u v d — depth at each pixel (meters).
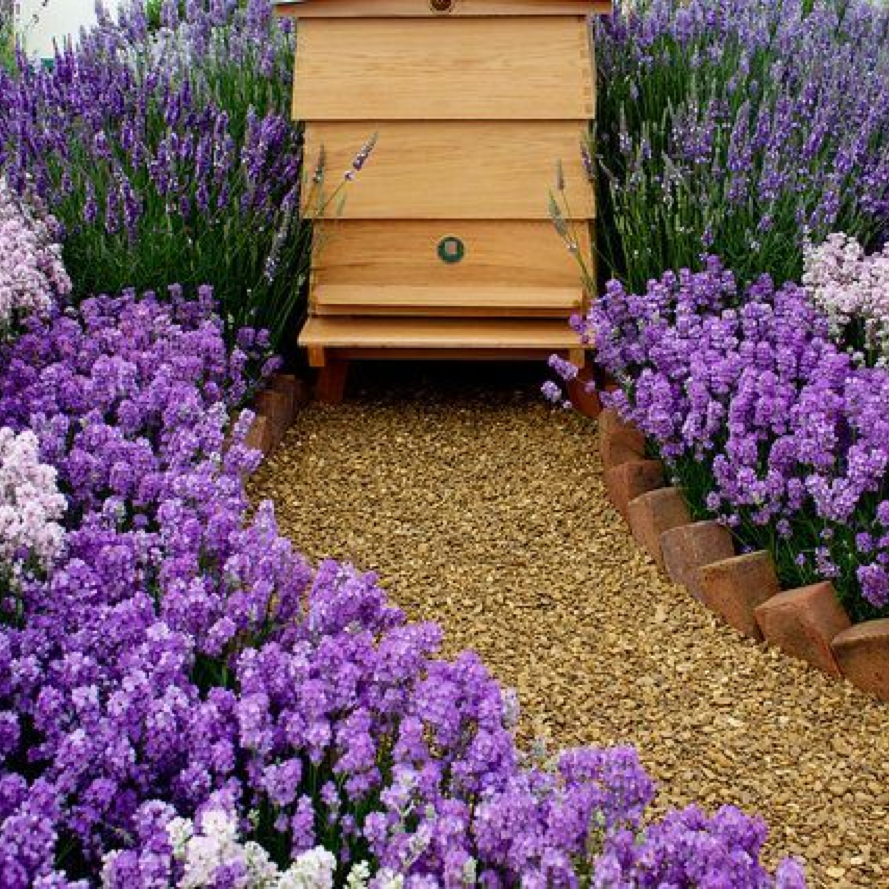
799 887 1.79
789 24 5.08
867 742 2.86
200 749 2.03
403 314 4.34
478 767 2.05
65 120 4.46
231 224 4.29
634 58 5.02
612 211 4.63
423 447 4.25
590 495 3.92
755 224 4.21
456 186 4.28
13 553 2.39
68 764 1.93
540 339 4.22
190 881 1.72
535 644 3.26
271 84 4.89
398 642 2.21
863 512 3.16
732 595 3.24
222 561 2.67
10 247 3.67
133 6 5.31
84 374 3.63
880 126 4.49
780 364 3.46
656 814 2.66
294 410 4.41
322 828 2.11
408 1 4.25
